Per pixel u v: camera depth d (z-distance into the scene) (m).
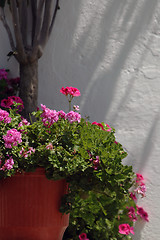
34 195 2.69
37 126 2.71
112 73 3.72
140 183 3.55
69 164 2.60
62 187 2.81
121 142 3.65
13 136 2.54
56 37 3.91
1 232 2.74
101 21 3.78
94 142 2.76
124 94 3.68
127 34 3.70
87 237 3.50
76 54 3.84
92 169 2.71
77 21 3.85
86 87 3.79
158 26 3.63
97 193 3.02
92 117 3.75
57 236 2.84
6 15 3.83
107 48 3.74
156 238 3.53
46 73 3.93
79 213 2.95
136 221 3.57
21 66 3.57
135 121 3.63
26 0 3.62
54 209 2.76
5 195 2.69
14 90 3.78
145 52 3.65
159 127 3.57
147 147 3.59
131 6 3.70
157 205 3.54
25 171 2.62
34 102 3.59
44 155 2.61
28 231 2.72
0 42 3.79
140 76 3.65
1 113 2.67
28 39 3.91
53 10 3.93
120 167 2.72
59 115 2.87
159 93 3.59
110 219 3.25
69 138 2.71
